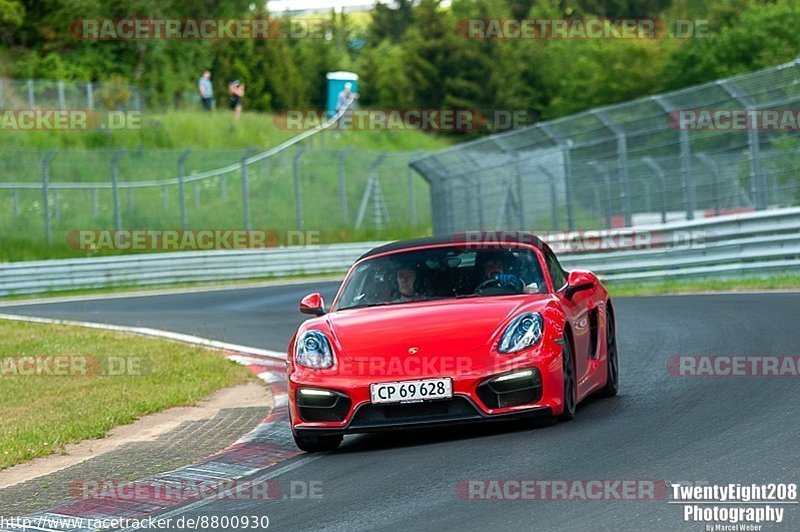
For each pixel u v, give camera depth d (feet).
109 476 83.10
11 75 557.74
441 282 88.79
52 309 267.59
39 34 593.42
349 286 91.91
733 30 602.44
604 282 239.30
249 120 573.74
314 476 74.38
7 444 98.53
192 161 479.82
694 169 259.39
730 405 83.51
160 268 346.13
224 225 428.15
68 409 120.47
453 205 365.40
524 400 77.92
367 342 80.64
